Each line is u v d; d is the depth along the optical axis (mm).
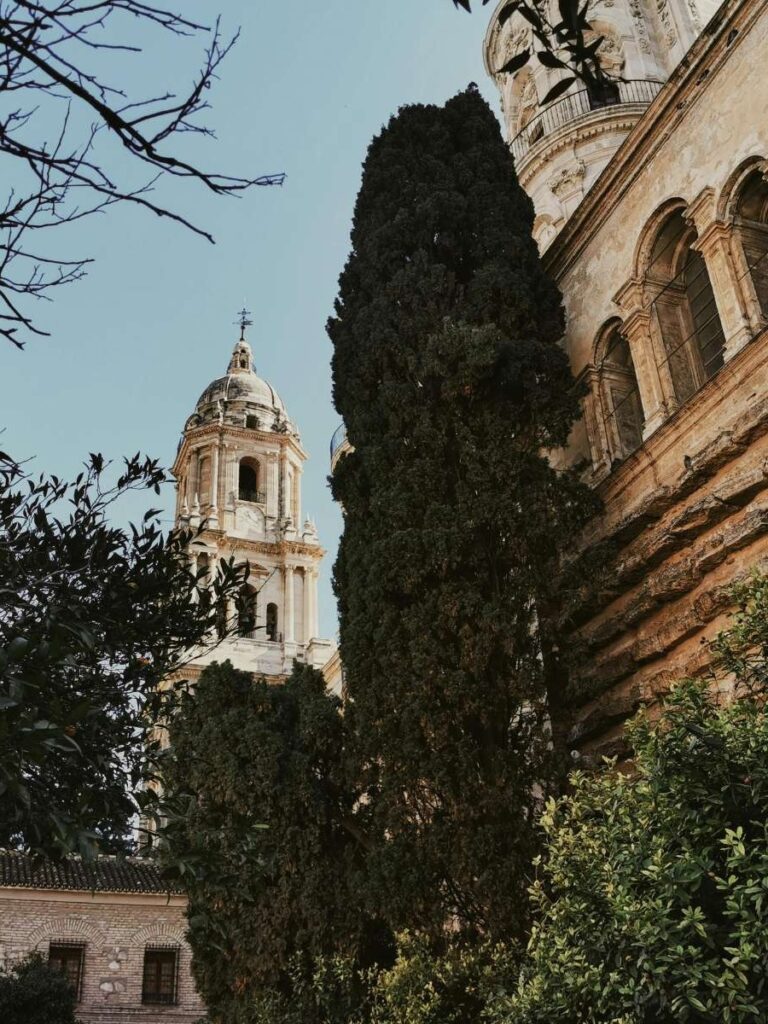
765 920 7945
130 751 9039
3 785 5852
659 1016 8641
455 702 15500
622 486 18719
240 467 68062
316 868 17875
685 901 8312
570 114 32875
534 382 18344
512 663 16125
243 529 62438
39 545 9164
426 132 23141
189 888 8555
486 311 19344
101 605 9156
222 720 19656
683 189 19328
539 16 6004
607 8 34188
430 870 14977
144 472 10156
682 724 9305
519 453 17547
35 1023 31781
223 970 20328
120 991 38375
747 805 8797
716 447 15953
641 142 20547
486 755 15453
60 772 8086
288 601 60312
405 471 17797
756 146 17484
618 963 8797
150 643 9422
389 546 16672
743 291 17500
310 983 17828
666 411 18984
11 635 7297
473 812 14758
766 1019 7609
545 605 17422
